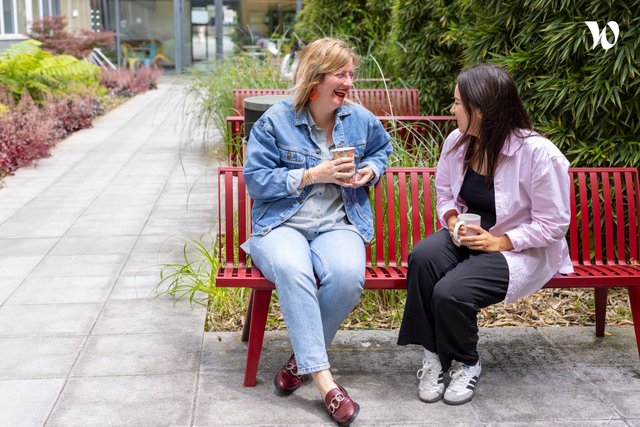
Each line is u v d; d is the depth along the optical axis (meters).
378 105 6.78
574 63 4.17
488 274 2.91
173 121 12.68
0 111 9.30
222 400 3.00
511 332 3.70
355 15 9.92
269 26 22.38
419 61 7.00
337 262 2.96
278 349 3.49
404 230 3.52
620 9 3.89
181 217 6.04
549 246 3.05
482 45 4.88
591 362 3.36
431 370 3.01
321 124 3.17
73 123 11.47
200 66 10.51
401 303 4.07
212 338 3.62
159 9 23.00
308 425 2.80
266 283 3.02
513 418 2.85
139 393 3.05
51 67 12.30
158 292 4.25
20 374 3.22
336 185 3.19
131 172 8.00
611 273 3.22
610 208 3.49
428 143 4.96
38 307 4.03
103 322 3.81
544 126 4.31
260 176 3.05
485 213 3.14
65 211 6.27
